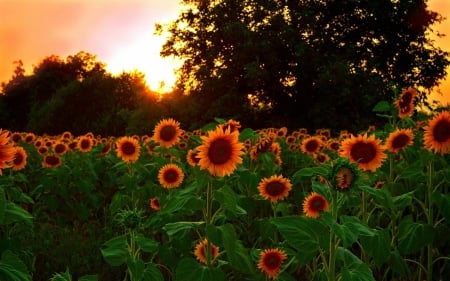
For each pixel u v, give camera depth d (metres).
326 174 3.28
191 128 34.28
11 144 3.09
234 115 33.91
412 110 6.30
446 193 5.13
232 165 3.71
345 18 36.56
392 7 35.41
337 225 3.03
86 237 7.30
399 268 4.58
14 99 84.44
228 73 34.41
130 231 3.96
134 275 3.78
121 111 44.28
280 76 35.25
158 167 7.45
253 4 35.56
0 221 3.23
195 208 3.84
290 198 7.35
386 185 5.14
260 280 4.00
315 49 34.16
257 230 5.55
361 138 4.14
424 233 4.61
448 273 5.14
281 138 10.58
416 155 5.67
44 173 8.86
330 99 31.58
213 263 3.95
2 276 2.85
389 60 37.03
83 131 52.88
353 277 3.13
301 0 36.31
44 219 8.45
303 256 3.54
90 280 3.03
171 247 4.80
